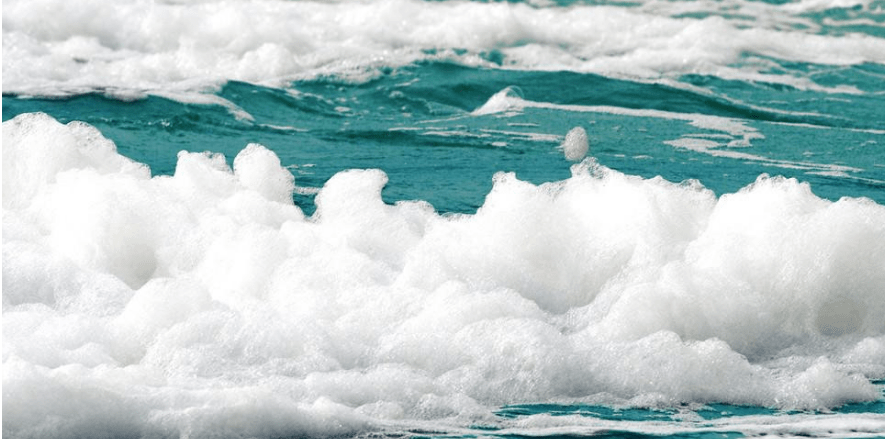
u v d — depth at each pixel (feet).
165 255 71.51
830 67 170.60
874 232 67.15
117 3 161.48
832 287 66.39
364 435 47.83
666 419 51.67
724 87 154.92
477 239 71.72
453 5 180.75
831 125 135.64
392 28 170.50
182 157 85.71
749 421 51.67
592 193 75.05
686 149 119.65
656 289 63.10
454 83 150.61
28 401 46.21
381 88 147.23
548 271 70.38
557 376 55.16
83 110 124.36
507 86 150.10
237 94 137.80
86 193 75.66
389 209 82.28
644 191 74.38
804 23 191.21
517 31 174.50
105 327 57.36
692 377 55.47
